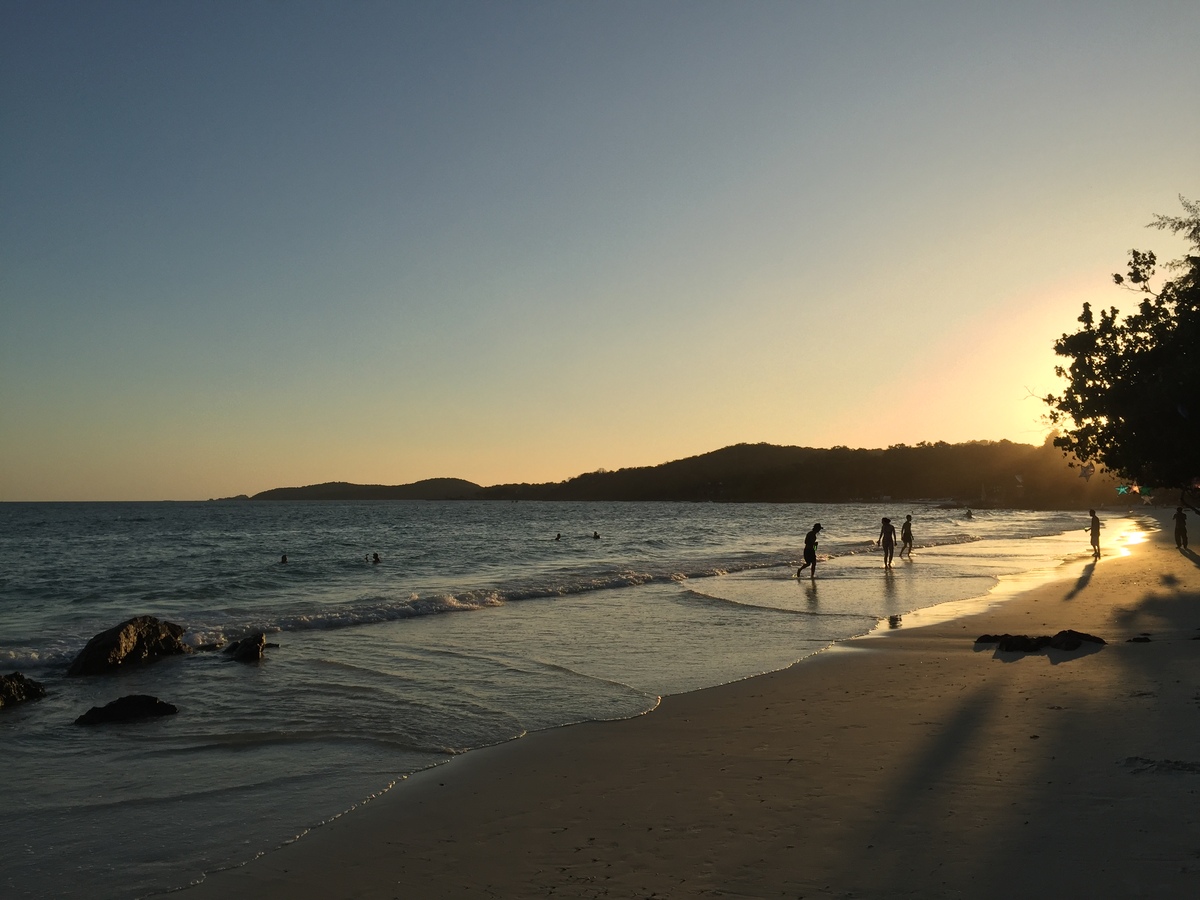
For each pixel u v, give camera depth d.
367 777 7.82
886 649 14.15
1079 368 22.91
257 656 13.80
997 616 17.75
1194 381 19.17
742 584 26.06
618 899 5.09
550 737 9.09
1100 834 5.64
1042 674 11.22
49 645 15.14
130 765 8.27
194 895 5.44
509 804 7.00
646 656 13.92
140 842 6.32
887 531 30.62
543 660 13.60
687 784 7.29
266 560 39.38
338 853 6.05
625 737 9.03
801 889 5.08
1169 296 21.98
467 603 20.66
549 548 49.03
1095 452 23.62
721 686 11.52
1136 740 7.80
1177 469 21.53
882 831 5.93
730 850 5.76
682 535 66.88
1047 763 7.25
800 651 14.27
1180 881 4.90
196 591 25.14
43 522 97.50
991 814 6.13
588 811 6.74
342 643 15.30
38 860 6.01
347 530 77.69
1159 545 43.12
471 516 129.50
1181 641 13.43
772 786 7.09
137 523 95.81
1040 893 4.85
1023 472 165.88
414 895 5.30
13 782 7.75
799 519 110.44
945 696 10.22
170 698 11.16
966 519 101.06
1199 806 6.05
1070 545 47.19
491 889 5.34
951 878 5.11
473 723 9.73
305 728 9.57
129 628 13.66
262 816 6.85
